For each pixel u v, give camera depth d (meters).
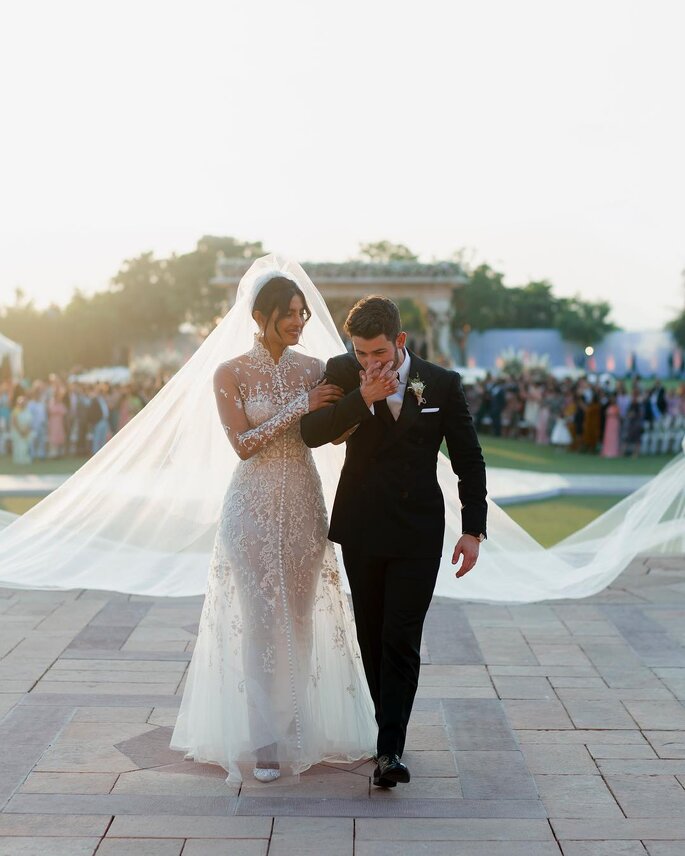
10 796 3.34
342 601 3.72
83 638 5.38
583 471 16.75
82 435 19.36
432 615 5.99
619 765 3.66
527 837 3.05
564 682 4.69
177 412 4.85
